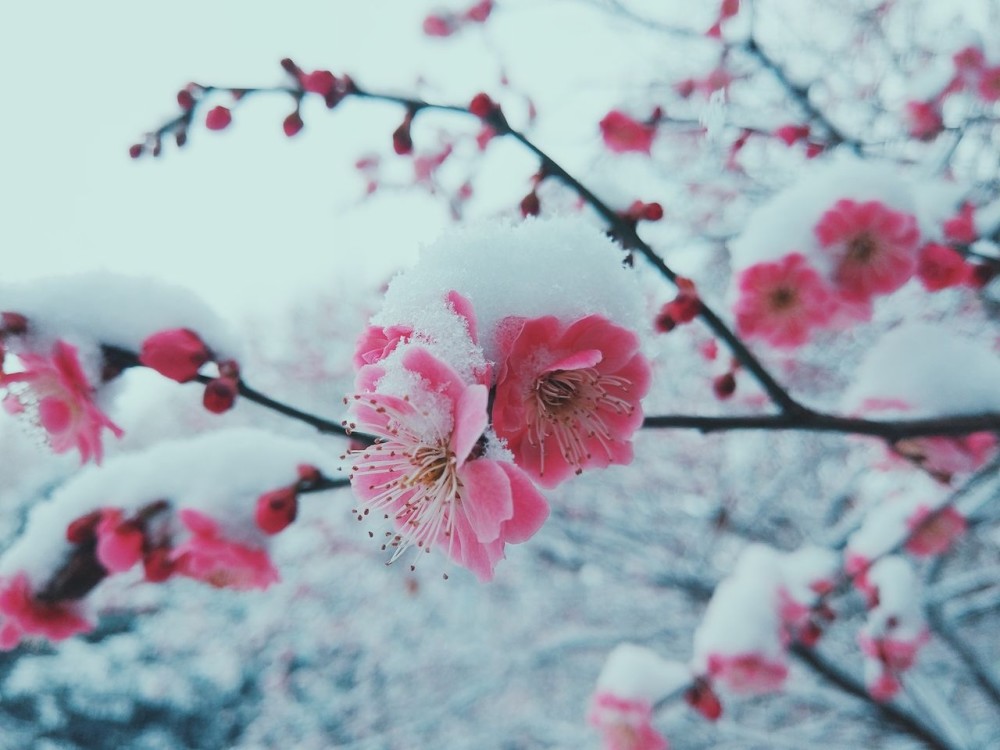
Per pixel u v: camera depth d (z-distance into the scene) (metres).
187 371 1.42
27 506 6.81
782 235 1.86
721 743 4.45
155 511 1.72
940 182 2.26
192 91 1.70
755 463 5.11
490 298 1.04
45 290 1.43
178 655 6.29
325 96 1.61
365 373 1.00
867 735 4.23
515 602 5.73
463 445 0.89
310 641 5.93
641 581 5.12
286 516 1.66
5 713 6.18
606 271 1.09
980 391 1.67
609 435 1.08
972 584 3.55
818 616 2.56
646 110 2.89
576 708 5.65
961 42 2.82
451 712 5.14
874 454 2.16
